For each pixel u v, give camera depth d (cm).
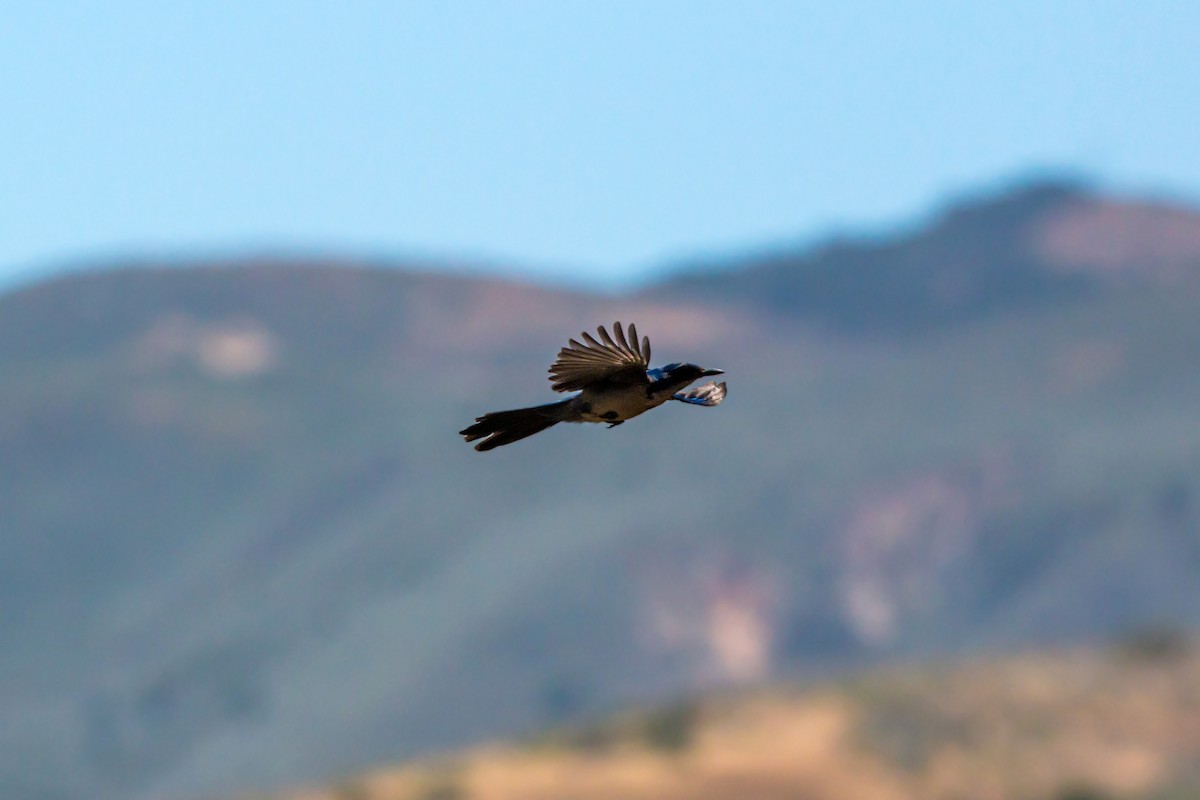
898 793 5928
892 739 6266
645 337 1138
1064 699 6638
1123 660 7019
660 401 1185
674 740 6359
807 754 6191
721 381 1255
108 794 17638
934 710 6531
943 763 6134
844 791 5912
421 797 5919
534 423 1195
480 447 1198
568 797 5809
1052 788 5988
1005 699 6631
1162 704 6650
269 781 16838
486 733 17362
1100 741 6316
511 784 5972
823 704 6606
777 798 5856
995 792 5991
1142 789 5988
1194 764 6178
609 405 1180
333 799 6075
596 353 1156
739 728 6369
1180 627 16675
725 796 5838
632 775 6025
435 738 17338
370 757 16962
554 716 17638
